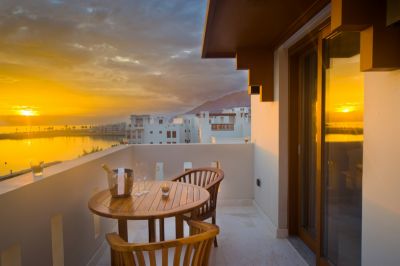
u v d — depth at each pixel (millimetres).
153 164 4457
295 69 3152
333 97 2279
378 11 1266
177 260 1391
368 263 1587
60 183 2051
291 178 3215
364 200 1620
